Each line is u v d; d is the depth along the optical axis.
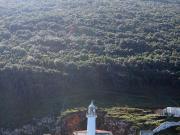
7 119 167.50
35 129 162.25
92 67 189.38
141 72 193.50
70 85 183.00
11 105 173.12
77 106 169.88
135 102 177.50
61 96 178.25
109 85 187.50
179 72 197.62
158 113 163.00
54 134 159.12
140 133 146.12
